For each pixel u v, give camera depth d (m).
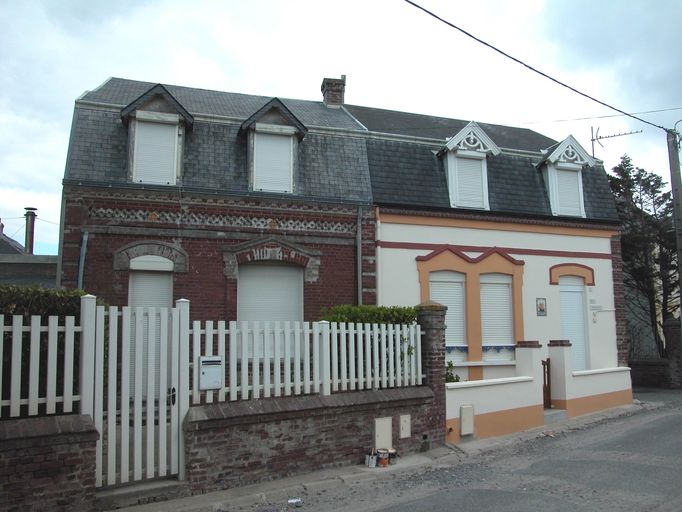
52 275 17.78
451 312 14.24
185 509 6.33
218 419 7.01
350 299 13.17
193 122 12.65
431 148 15.02
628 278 20.72
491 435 10.27
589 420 11.80
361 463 8.31
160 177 12.06
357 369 8.70
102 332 6.38
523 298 14.98
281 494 6.94
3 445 5.57
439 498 6.61
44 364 6.14
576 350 15.59
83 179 11.43
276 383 7.72
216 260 12.19
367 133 14.41
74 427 5.93
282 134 13.07
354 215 13.44
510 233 15.12
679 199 15.05
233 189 12.48
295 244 12.80
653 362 18.12
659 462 7.83
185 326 7.06
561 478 7.27
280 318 12.67
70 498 5.86
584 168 16.66
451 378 11.20
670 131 15.09
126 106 12.20
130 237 11.66
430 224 14.23
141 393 6.57
